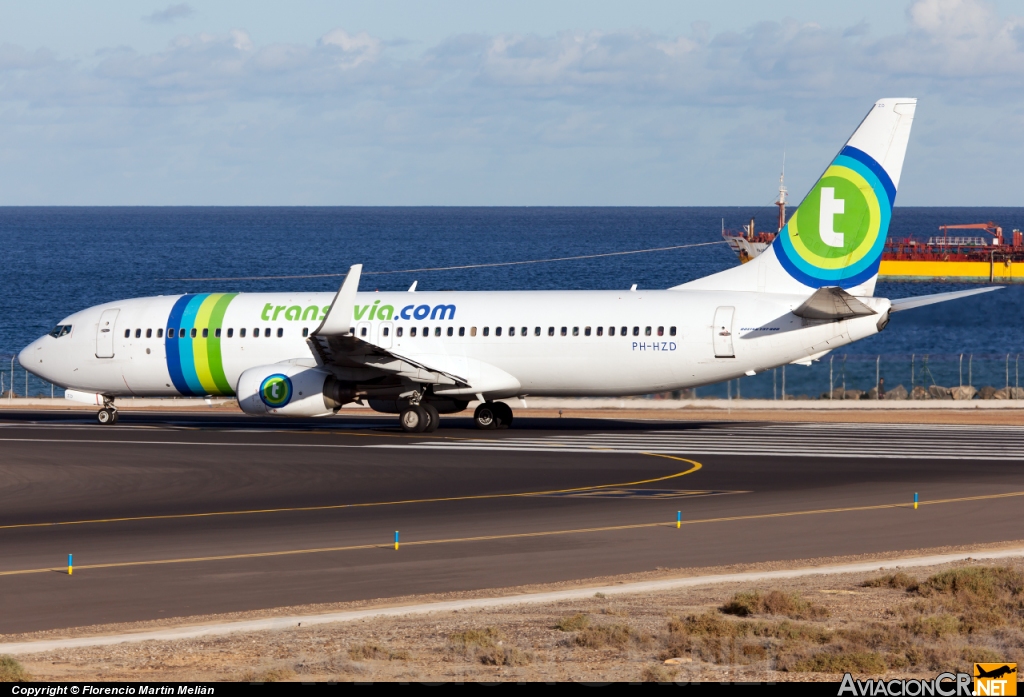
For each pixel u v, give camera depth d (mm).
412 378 166875
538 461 136375
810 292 162125
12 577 72438
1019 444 155000
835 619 60812
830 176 160000
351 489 114938
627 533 87938
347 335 157500
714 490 112312
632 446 152375
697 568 75062
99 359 186000
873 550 81375
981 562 76250
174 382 184875
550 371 167875
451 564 76375
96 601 65625
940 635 57281
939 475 123250
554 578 72062
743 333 159375
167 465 134625
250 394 170375
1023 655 54500
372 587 69375
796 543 83875
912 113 156500
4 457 142750
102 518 98125
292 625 59156
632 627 57875
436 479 121688
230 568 75125
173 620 61031
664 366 163125
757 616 60969
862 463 134125
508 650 53125
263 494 112250
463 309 172000
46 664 51469
